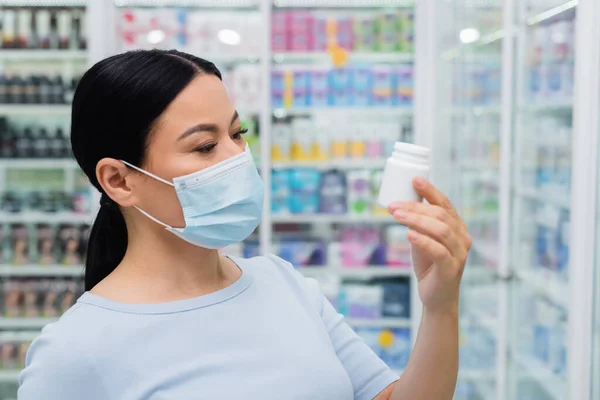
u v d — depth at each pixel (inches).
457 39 147.6
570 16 94.4
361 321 178.2
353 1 175.9
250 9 178.9
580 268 77.9
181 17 171.5
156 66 39.1
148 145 39.3
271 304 43.0
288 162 174.2
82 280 50.8
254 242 179.9
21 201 167.2
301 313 44.0
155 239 41.1
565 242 95.8
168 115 38.9
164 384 37.7
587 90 76.3
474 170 135.2
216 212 40.6
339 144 175.8
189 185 39.7
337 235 184.5
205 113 39.3
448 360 40.9
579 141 77.2
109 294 40.3
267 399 38.7
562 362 100.0
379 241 182.4
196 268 41.4
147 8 176.6
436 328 40.6
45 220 163.9
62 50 164.2
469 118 138.4
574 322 78.8
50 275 170.6
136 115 38.8
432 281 39.1
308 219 175.3
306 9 180.7
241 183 41.1
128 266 41.8
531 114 110.0
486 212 127.6
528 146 110.7
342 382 42.0
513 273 113.3
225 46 171.8
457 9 147.3
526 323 113.6
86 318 38.7
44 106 163.6
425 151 39.3
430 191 38.6
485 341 130.9
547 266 103.4
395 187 39.2
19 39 164.1
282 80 173.6
